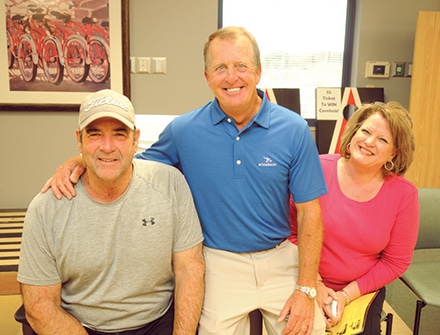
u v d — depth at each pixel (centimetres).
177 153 147
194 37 285
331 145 297
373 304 157
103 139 121
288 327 136
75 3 267
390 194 151
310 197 143
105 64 278
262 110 140
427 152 296
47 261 125
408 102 312
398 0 297
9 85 275
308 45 319
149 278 132
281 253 152
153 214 130
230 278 147
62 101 281
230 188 139
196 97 295
